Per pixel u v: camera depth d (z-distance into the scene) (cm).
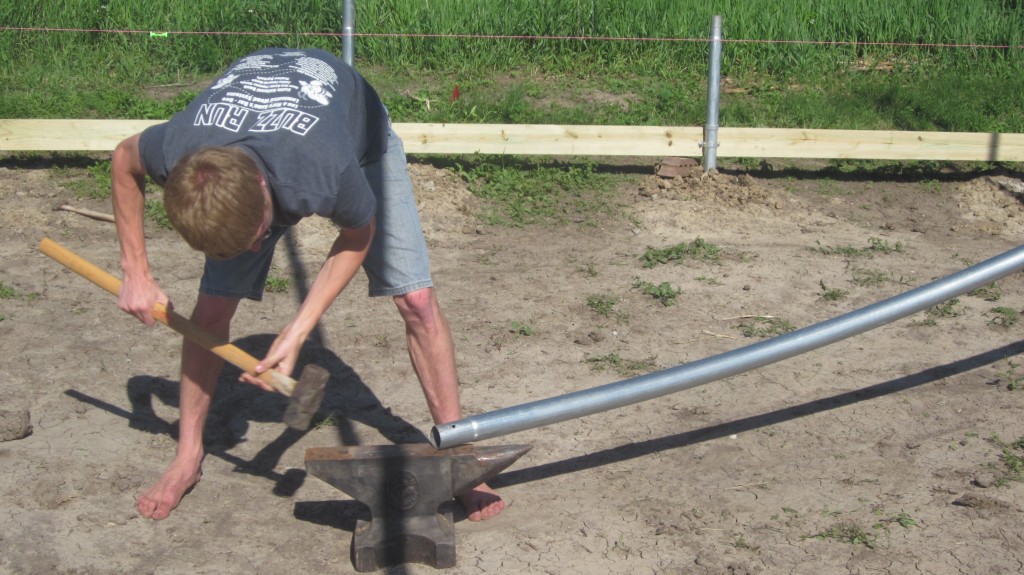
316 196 276
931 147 788
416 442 425
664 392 349
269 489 388
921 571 339
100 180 704
